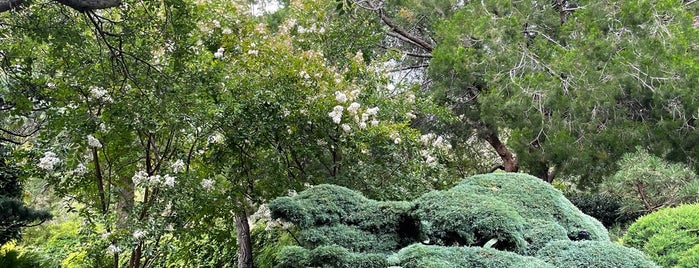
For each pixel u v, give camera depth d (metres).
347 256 2.84
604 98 6.27
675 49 6.04
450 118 7.77
